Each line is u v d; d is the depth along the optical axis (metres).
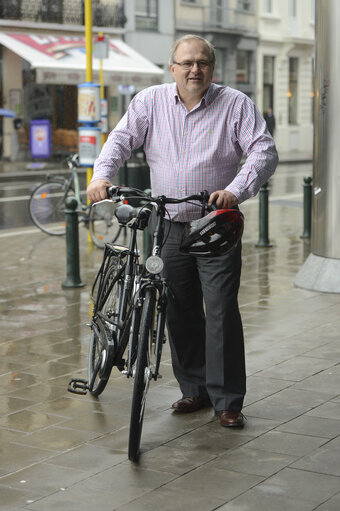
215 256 4.91
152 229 5.36
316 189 9.20
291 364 6.46
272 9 44.66
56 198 13.59
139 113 5.27
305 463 4.60
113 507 4.11
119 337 5.32
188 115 5.18
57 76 30.09
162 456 4.74
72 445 4.93
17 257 11.84
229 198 4.91
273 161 5.14
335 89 8.74
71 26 34.88
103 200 5.06
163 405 5.61
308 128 47.19
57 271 10.75
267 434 5.05
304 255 11.71
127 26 36.97
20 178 26.45
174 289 5.39
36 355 6.89
